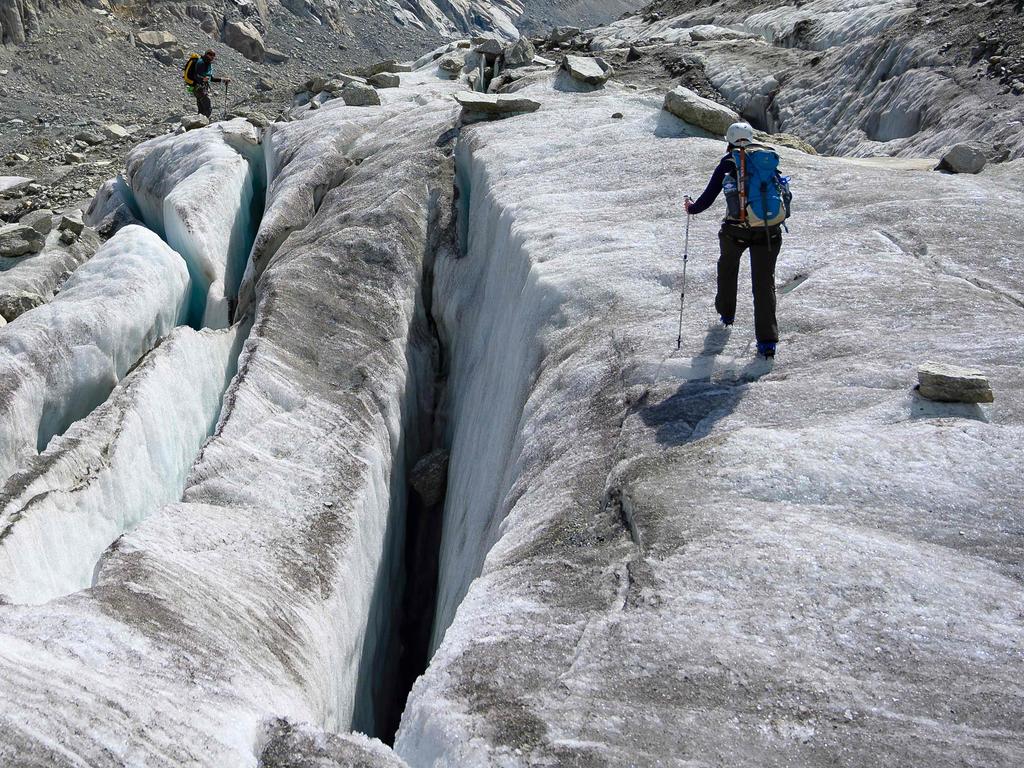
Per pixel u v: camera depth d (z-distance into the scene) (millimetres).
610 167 11945
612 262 9023
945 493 5023
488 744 3922
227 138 19109
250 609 6402
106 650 4922
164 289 12250
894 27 17891
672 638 4340
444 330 12422
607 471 6098
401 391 11078
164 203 16062
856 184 10305
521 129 13875
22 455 9258
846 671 4023
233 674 5293
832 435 5512
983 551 4656
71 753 3797
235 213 16859
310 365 10516
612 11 102062
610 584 4887
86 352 10344
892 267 8039
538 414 7555
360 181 14531
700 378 6754
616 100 15172
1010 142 12242
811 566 4590
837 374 6410
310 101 20984
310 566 7492
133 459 9070
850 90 17391
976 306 7203
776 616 4355
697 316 7723
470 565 8023
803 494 5141
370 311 11734
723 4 29984
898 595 4379
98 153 29906
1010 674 3928
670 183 11109
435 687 4523
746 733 3785
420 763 4227
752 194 6645
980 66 14656
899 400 5930
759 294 6715
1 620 4973
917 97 15297
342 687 7250
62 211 22328
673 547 4934
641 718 3936
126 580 5988
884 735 3699
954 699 3834
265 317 10805
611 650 4367
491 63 21828
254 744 4348
